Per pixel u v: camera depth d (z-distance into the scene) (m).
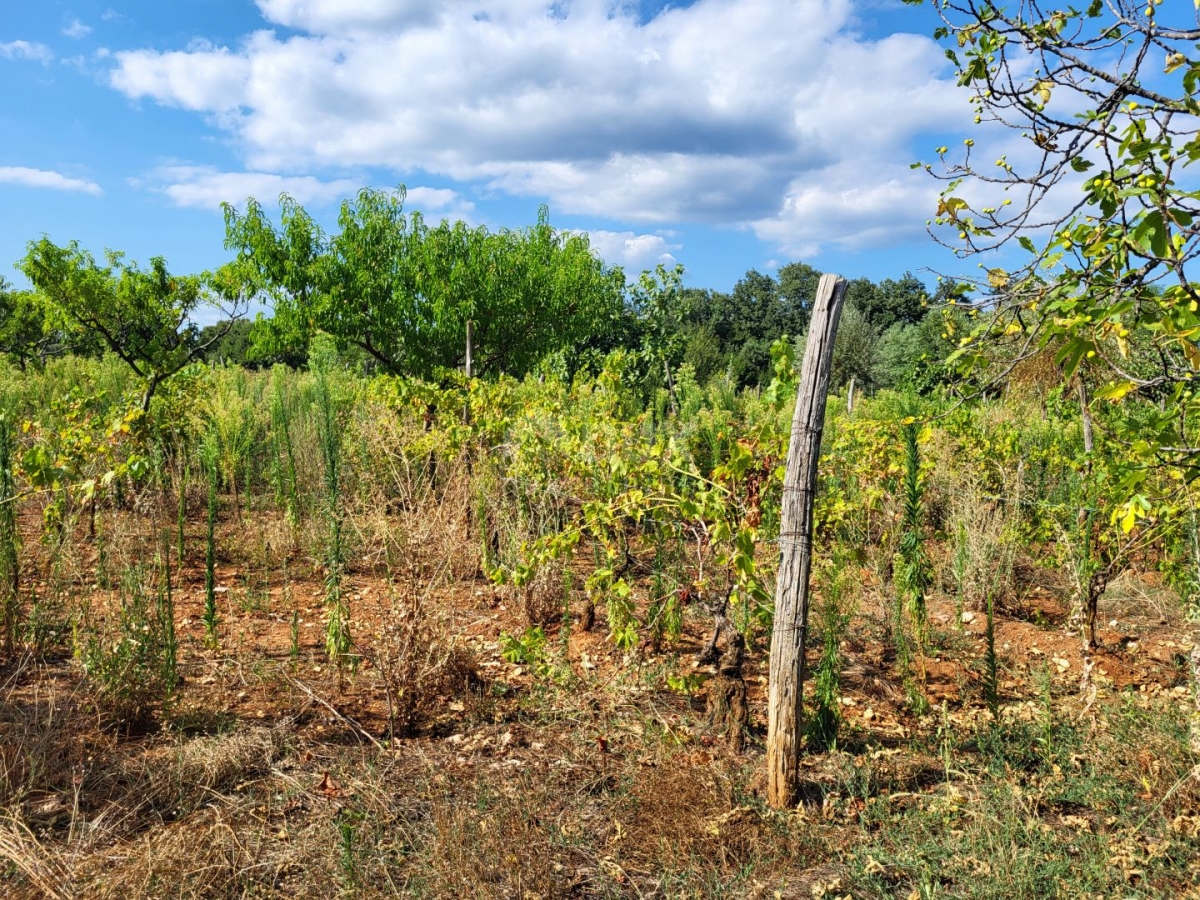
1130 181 2.80
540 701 4.86
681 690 4.66
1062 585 7.27
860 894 3.15
